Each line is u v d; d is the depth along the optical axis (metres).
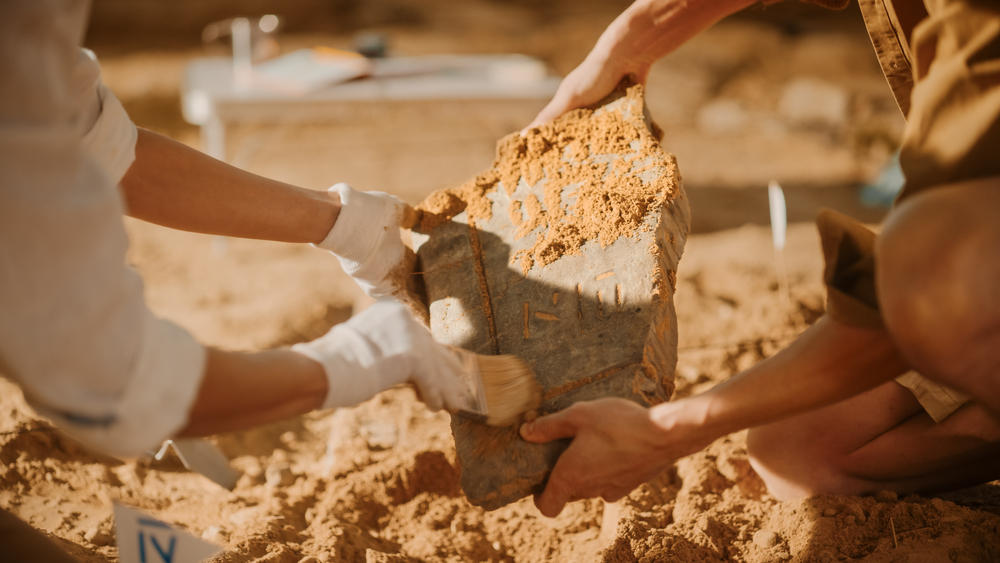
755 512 1.82
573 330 1.59
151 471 2.13
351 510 1.94
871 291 1.29
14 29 0.98
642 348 1.53
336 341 1.30
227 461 2.16
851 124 6.04
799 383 1.33
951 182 1.21
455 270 1.75
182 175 1.62
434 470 2.05
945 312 1.13
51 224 0.99
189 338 1.15
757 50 7.61
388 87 4.19
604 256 1.66
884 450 1.73
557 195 1.79
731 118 6.20
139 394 1.07
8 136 0.96
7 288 0.98
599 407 1.44
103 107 1.46
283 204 1.70
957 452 1.68
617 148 1.85
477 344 1.63
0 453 2.08
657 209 1.71
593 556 1.69
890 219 1.21
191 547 1.44
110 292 1.04
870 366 1.32
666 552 1.66
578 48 7.95
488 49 7.93
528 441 1.48
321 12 9.00
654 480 1.98
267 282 3.55
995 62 1.17
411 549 1.83
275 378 1.21
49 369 1.02
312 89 4.08
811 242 3.89
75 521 1.88
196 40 8.39
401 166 5.25
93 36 8.39
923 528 1.62
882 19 1.60
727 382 1.39
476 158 5.43
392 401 2.44
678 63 7.18
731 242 3.91
